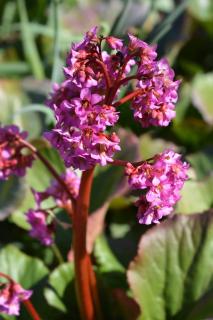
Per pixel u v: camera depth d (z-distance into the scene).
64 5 1.53
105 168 0.95
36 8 1.48
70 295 0.84
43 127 1.07
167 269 0.82
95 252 0.90
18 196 0.94
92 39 0.63
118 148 0.62
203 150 1.05
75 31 1.43
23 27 1.29
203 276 0.82
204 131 1.13
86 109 0.61
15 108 1.09
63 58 1.31
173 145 1.07
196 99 1.20
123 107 1.03
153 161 0.65
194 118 1.21
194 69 1.33
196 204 0.93
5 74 1.31
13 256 0.87
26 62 1.33
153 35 1.07
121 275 0.88
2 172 0.71
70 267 0.85
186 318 0.81
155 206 0.65
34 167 0.98
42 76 1.29
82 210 0.72
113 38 0.64
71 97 0.67
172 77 0.65
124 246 0.92
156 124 0.65
